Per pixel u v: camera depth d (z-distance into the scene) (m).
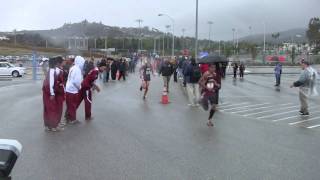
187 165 8.57
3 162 3.62
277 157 9.41
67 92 13.44
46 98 12.10
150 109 17.95
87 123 13.76
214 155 9.51
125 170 8.11
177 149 10.06
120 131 12.37
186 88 27.27
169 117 15.59
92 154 9.39
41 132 11.98
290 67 88.44
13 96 22.36
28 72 58.41
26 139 10.96
